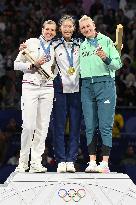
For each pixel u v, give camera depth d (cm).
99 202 1120
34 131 1265
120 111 2119
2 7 2938
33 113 1238
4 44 2647
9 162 2039
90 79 1245
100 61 1238
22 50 1248
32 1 2916
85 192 1127
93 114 1262
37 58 1240
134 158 2061
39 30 2617
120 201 1121
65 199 1122
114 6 2969
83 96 1258
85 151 1950
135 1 3002
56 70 1266
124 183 1140
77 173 1212
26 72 1245
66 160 1270
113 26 2711
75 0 2930
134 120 2106
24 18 2822
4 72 2534
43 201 1120
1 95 2347
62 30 1259
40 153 1261
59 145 1270
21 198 1123
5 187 1135
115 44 1265
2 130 2109
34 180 1142
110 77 1247
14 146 2072
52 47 1258
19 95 2298
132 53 2598
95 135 1273
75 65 1258
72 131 1274
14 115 2122
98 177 1159
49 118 1260
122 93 2317
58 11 2789
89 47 1245
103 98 1243
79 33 1329
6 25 2789
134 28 2711
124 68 2417
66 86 1256
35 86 1238
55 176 1160
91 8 2839
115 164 2048
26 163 1276
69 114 1277
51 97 1249
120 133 2078
